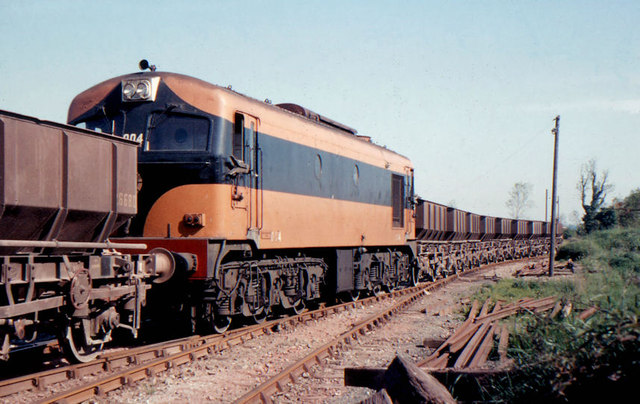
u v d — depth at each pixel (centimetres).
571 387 540
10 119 630
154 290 989
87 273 752
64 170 706
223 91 1014
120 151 809
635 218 5806
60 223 707
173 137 992
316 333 1146
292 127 1232
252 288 1116
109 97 1023
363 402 502
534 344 700
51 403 606
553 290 1756
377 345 1043
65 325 741
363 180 1611
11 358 803
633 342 529
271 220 1134
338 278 1477
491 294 1736
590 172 6406
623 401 508
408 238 2017
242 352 941
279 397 699
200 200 965
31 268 663
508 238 4669
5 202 617
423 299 1848
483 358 781
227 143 996
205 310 1035
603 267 2228
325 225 1370
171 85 1007
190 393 704
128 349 919
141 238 949
